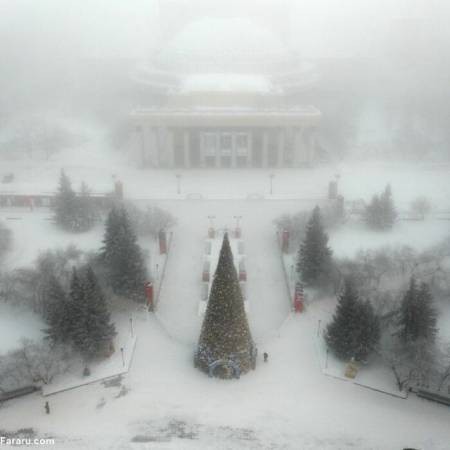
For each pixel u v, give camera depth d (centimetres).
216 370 7188
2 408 6725
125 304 8656
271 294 9300
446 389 7012
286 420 6531
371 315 7400
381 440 6234
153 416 6581
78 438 6231
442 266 9562
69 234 11038
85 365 7419
